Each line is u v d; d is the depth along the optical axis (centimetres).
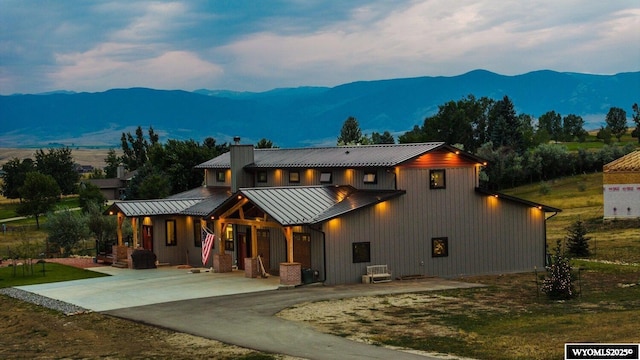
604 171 5478
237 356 1853
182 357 1878
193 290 3045
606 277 3275
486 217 3600
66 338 2230
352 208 3250
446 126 12038
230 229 3866
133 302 2784
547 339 1917
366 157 3638
